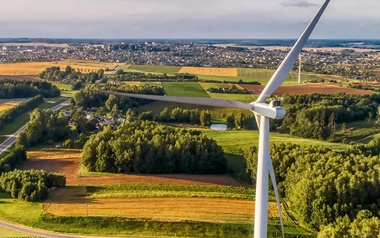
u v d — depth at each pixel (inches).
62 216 2743.6
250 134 5093.5
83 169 3895.2
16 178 3191.4
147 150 3836.1
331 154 3383.4
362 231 2134.6
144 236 2568.9
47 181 3312.0
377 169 2947.8
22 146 4215.1
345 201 2659.9
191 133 4404.5
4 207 2930.6
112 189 3307.1
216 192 3255.4
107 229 2632.9
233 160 4158.5
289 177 3235.7
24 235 2549.2
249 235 2573.8
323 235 2249.0
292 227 2733.8
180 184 3447.3
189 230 2615.7
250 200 3053.6
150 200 3014.3
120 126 4559.5
